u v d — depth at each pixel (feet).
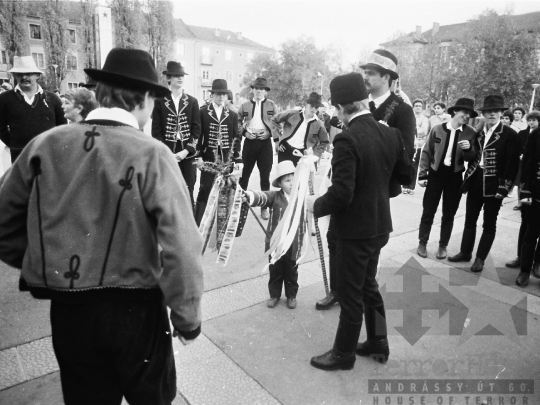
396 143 8.41
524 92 131.34
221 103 18.56
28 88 15.39
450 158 14.51
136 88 4.81
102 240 4.49
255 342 9.52
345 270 8.22
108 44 24.56
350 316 8.34
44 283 4.47
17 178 4.58
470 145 13.93
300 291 12.25
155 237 4.73
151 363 4.86
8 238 4.70
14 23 128.47
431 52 158.61
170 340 5.23
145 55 5.04
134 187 4.45
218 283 12.44
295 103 187.83
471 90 139.54
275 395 7.82
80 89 8.83
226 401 7.61
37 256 4.47
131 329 4.62
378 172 8.01
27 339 9.19
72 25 155.84
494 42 134.62
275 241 10.46
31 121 15.49
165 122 16.87
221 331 9.91
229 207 11.71
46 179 4.46
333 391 7.99
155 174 4.51
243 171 20.21
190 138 17.13
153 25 153.79
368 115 8.20
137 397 4.88
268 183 20.38
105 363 4.81
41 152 4.50
